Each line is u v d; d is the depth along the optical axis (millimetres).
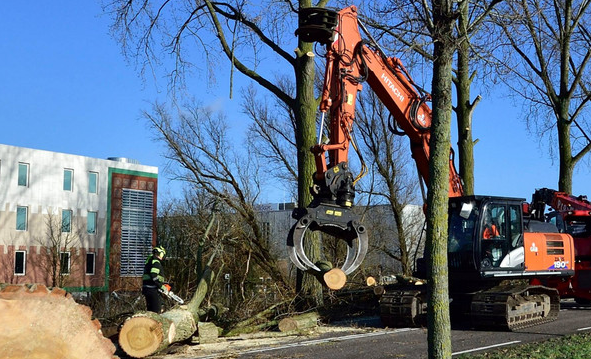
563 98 21906
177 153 20312
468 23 8422
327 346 11328
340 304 15602
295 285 16547
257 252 17078
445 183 6648
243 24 16125
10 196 33562
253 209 19125
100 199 37625
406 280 15273
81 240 36312
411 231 32094
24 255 33938
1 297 4055
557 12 19734
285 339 12562
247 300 15570
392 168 29578
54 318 4145
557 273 14773
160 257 12289
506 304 12836
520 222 14250
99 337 4312
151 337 10273
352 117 10773
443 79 6750
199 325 12211
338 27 11102
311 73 15891
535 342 11188
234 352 10992
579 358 9062
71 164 36469
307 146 15633
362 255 9398
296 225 9242
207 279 13625
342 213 9484
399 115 12711
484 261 13555
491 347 10914
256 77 16359
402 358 9914
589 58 21328
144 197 40094
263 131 28594
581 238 17516
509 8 8516
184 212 21312
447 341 6414
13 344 4016
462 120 19188
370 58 12172
